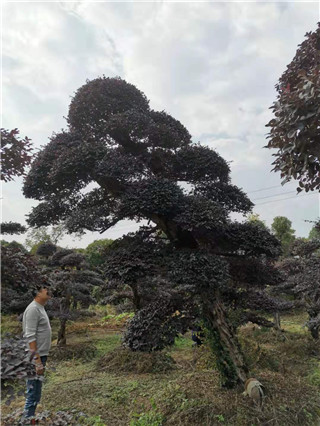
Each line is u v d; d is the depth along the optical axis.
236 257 5.20
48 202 5.13
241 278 5.32
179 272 4.17
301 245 8.34
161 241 4.92
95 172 4.42
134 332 4.76
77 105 5.16
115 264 4.29
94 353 8.07
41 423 2.97
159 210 4.34
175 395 4.45
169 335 4.68
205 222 4.18
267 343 8.93
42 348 3.84
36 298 3.95
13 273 2.73
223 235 4.79
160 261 4.49
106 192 5.24
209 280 4.13
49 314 8.45
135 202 4.28
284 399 4.15
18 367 2.13
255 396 4.14
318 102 2.92
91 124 5.36
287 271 9.45
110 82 5.26
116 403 4.78
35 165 4.64
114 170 4.34
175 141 5.04
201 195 5.04
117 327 12.21
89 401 4.90
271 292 10.89
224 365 4.69
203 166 5.01
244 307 5.71
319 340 8.02
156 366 6.47
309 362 6.75
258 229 4.89
